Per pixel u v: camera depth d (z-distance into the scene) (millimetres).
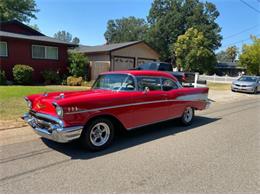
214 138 5691
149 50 27062
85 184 3365
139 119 5355
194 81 13719
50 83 17609
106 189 3242
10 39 16531
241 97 15367
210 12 52250
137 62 25922
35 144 4977
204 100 7328
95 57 24797
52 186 3295
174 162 4176
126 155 4477
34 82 17828
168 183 3428
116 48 23422
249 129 6660
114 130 5281
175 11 51656
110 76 5715
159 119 5871
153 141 5348
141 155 4484
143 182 3449
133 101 5152
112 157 4371
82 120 4352
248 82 18469
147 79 5625
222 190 3266
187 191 3221
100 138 4766
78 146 4914
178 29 51438
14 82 16312
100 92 5113
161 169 3885
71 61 19453
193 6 52094
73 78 17406
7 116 7090
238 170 3900
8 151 4562
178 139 5539
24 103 8875
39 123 4660
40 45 18062
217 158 4402
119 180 3494
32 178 3516
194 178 3594
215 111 9633
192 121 7480
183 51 40281
